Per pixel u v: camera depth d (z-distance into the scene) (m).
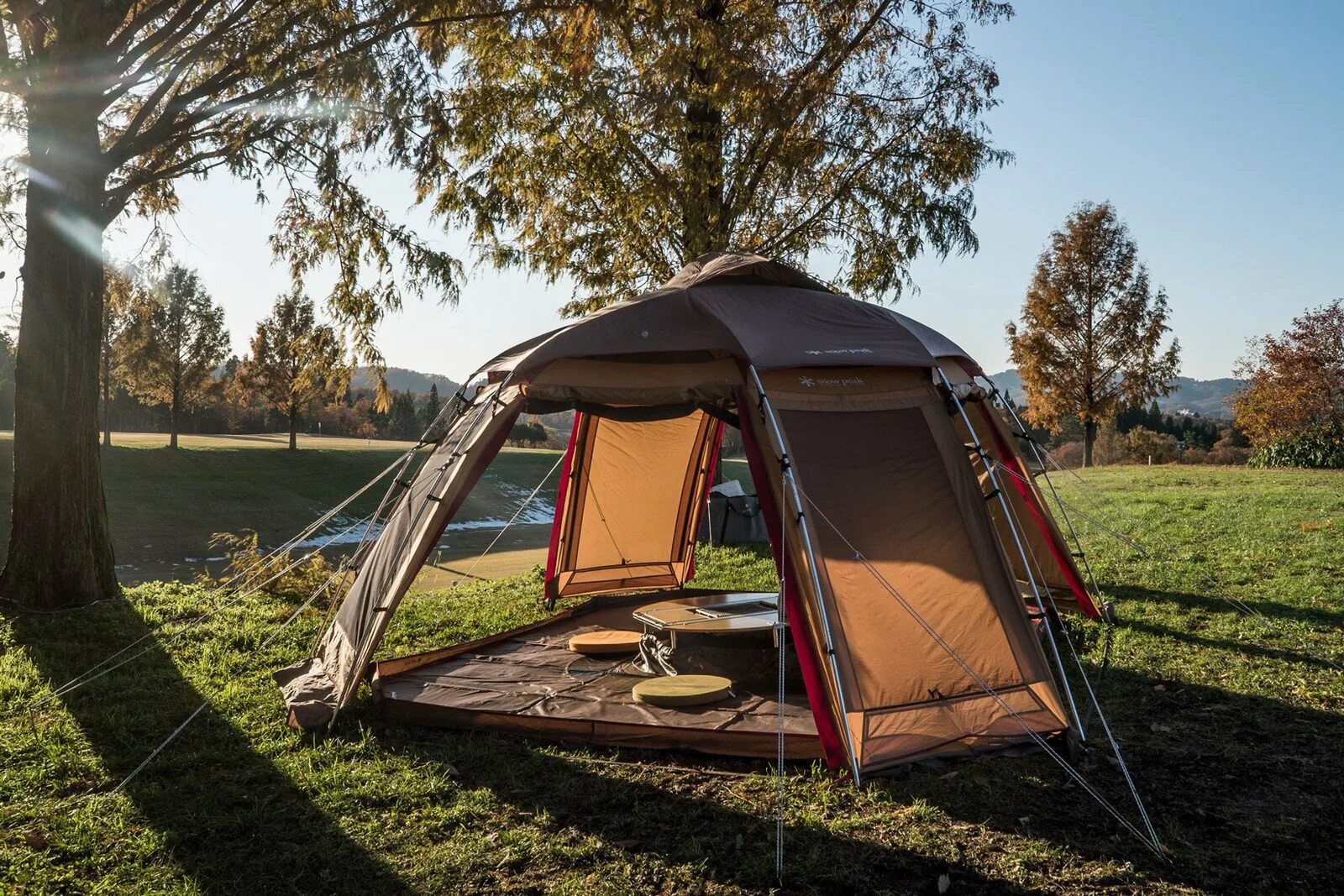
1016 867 3.87
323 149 11.09
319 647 6.95
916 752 4.91
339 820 4.34
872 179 12.86
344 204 12.05
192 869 3.89
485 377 7.18
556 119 12.50
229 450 42.31
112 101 9.62
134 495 31.66
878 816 4.35
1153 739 5.36
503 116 12.50
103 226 9.95
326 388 13.44
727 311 6.32
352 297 12.60
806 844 4.08
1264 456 27.19
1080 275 28.78
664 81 11.28
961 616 5.44
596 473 9.37
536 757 5.15
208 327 38.84
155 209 13.10
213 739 5.43
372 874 3.85
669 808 4.47
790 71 12.80
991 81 12.81
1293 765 4.93
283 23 10.51
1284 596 8.80
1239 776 4.80
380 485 41.16
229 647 7.61
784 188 13.06
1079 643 7.38
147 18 9.23
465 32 11.87
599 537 9.78
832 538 5.32
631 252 13.02
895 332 6.38
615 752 5.26
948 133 12.80
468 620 8.94
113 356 36.00
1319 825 4.24
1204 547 11.59
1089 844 4.07
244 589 10.34
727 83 11.19
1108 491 18.88
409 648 7.86
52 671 6.90
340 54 9.88
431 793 4.64
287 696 5.88
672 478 9.82
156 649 7.53
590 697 6.05
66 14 8.95
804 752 5.07
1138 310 28.20
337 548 26.75
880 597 5.30
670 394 5.93
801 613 5.11
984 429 8.02
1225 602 8.68
